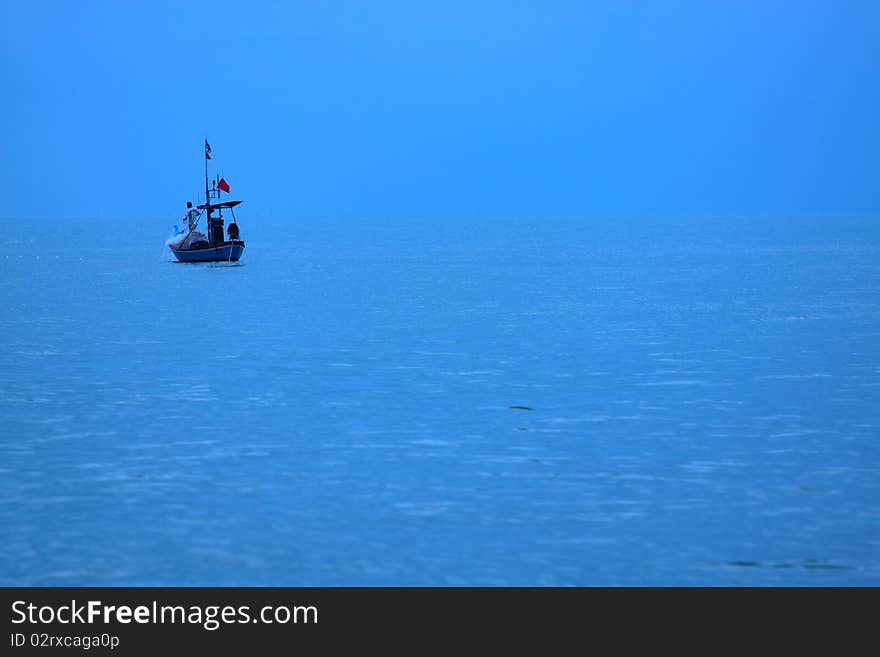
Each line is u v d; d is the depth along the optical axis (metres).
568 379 103.00
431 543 55.66
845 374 104.81
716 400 91.62
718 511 60.34
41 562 53.38
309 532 57.22
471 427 81.56
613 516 59.66
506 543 55.66
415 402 91.81
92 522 58.84
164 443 76.81
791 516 59.56
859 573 52.09
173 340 136.25
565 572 52.22
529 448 74.81
